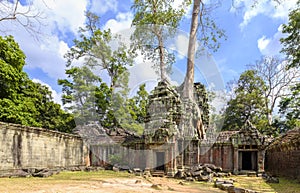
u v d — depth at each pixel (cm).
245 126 1800
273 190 958
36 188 817
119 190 840
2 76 1638
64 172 1583
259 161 1712
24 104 1772
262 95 2827
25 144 1384
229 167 1767
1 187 809
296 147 1304
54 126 2153
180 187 984
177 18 1562
